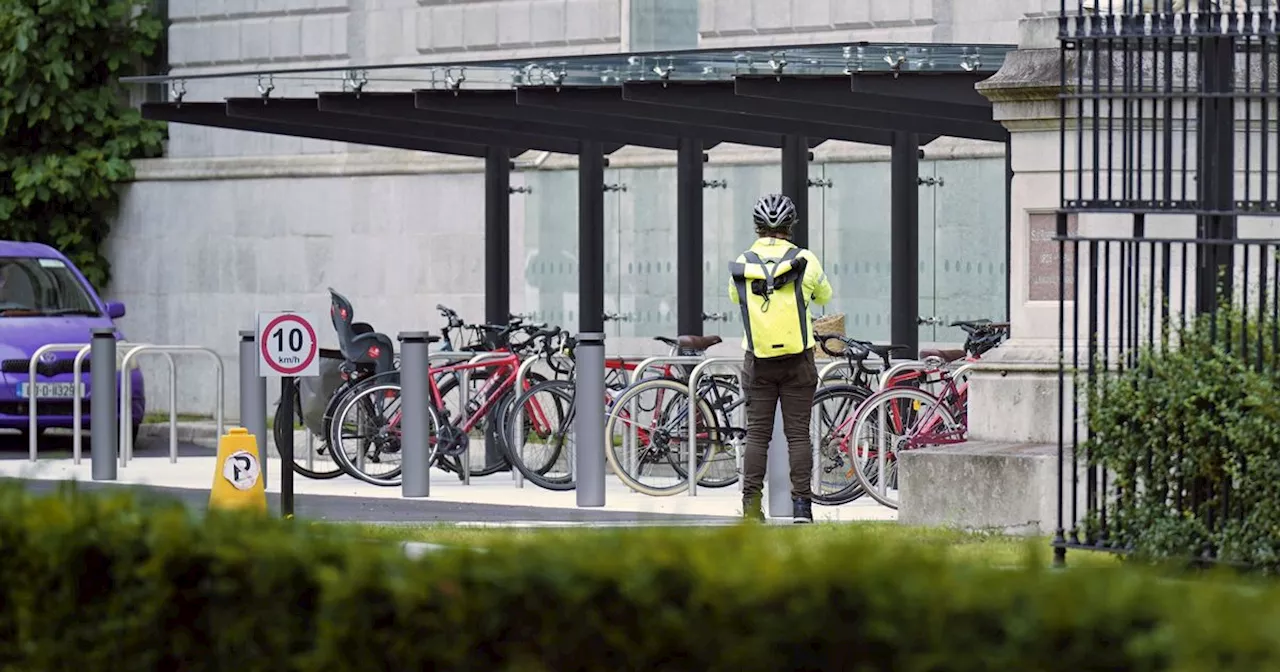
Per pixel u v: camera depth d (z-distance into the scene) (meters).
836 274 43.50
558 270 47.69
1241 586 11.28
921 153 36.91
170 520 12.98
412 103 37.44
